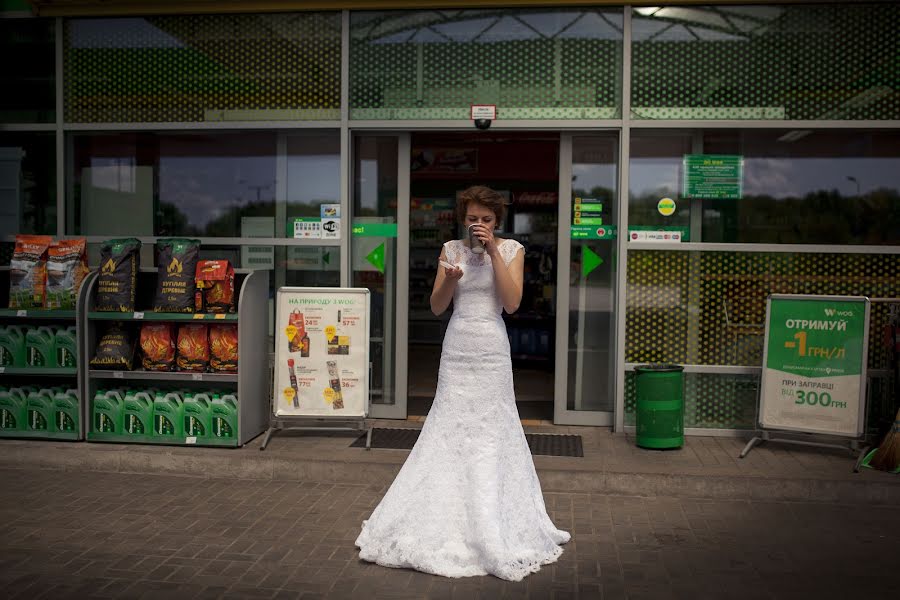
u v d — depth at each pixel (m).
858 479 4.98
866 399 5.69
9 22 6.85
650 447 5.73
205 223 6.84
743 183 6.32
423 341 12.52
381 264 6.79
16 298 5.95
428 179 12.09
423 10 6.50
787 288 6.29
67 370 5.86
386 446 5.79
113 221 6.91
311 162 6.71
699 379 6.38
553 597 3.51
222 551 4.04
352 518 4.59
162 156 6.85
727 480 5.04
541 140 11.09
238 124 6.70
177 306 5.77
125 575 3.71
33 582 3.62
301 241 6.72
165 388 6.18
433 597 3.50
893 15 6.10
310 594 3.51
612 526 4.48
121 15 6.70
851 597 3.52
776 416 5.67
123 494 5.03
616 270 6.52
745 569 3.84
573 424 6.64
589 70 6.38
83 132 6.88
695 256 6.34
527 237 11.34
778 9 6.21
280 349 5.87
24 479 5.38
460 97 6.49
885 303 6.18
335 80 6.59
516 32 6.42
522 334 10.80
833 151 6.23
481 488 3.83
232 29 6.66
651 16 6.30
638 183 6.39
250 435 5.90
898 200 6.19
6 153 6.93
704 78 6.27
